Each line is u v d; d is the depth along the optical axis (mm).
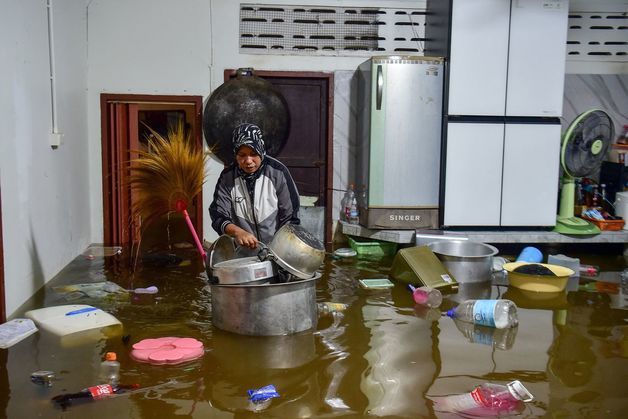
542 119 5574
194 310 3898
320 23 6051
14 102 3850
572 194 5715
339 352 3182
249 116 5770
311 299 3525
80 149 5582
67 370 2939
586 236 5590
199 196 6035
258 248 3559
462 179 5566
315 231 5965
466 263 4613
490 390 2680
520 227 5688
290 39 6047
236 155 3584
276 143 5965
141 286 4465
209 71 6008
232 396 2662
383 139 5500
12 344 3266
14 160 3832
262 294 3354
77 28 5496
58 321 3549
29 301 4055
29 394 2674
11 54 3807
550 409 2566
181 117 6625
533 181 5609
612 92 6250
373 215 5598
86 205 5828
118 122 6027
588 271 5020
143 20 5895
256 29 6008
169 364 3008
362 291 4379
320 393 2701
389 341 3361
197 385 2773
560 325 3693
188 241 6043
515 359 3131
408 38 6113
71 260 5215
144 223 4594
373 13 6078
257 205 3678
